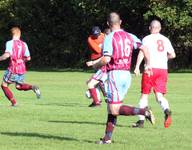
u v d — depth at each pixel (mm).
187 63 86438
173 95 42500
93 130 23641
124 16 85438
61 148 19047
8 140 20734
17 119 27203
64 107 33531
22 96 41906
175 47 84938
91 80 34250
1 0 92375
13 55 34250
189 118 28219
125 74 19594
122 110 19531
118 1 81562
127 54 19609
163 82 24766
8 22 93625
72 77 65812
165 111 22844
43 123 25781
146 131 23578
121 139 21188
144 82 24938
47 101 37719
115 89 19547
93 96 34188
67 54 92625
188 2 76438
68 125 25172
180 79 61531
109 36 19562
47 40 93062
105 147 19297
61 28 92000
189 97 40875
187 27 79000
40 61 93812
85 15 86062
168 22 77812
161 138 21594
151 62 24672
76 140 20859
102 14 82375
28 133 22594
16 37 34656
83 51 91312
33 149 18875
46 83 55406
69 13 91062
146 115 19484
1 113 29781
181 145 19984
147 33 86938
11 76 34156
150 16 79500
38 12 92062
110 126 19984
